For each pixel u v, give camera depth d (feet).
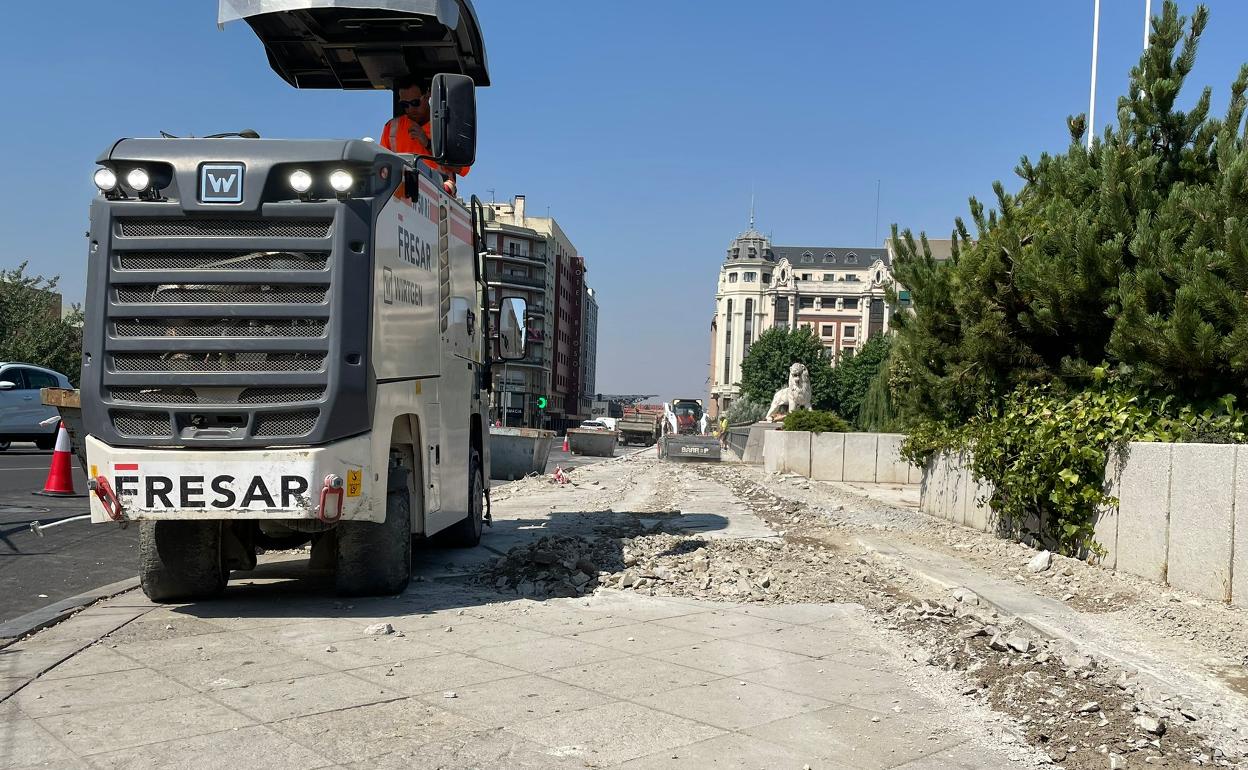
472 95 23.66
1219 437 27.12
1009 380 39.01
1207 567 23.62
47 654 17.62
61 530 35.91
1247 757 12.94
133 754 12.55
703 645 19.38
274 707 14.64
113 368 21.06
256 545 25.49
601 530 38.70
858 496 57.52
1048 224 35.60
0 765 12.10
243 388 20.85
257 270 21.01
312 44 30.04
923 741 13.71
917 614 22.16
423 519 25.67
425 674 16.72
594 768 12.41
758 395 335.06
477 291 32.68
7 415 72.54
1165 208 30.07
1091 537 29.66
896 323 47.50
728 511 47.70
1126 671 16.81
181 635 19.56
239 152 21.18
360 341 21.21
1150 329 28.45
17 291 150.20
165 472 20.59
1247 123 29.81
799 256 636.07
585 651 18.67
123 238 21.11
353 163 21.33
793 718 14.69
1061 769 12.71
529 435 80.23
